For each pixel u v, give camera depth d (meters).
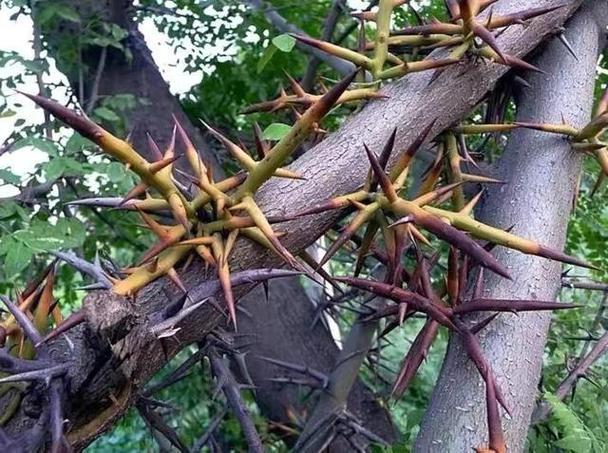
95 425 0.35
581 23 0.60
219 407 1.12
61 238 0.60
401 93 0.48
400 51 0.54
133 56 1.05
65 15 0.83
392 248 0.42
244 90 1.22
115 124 1.00
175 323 0.33
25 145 0.66
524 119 0.56
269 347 1.05
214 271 0.38
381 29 0.48
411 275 0.48
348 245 0.82
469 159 0.53
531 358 0.45
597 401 0.69
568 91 0.56
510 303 0.41
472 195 0.57
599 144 0.52
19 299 0.41
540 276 0.47
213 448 0.89
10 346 0.39
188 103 1.24
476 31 0.47
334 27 0.99
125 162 0.35
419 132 0.48
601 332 0.97
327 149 0.45
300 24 1.17
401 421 1.24
